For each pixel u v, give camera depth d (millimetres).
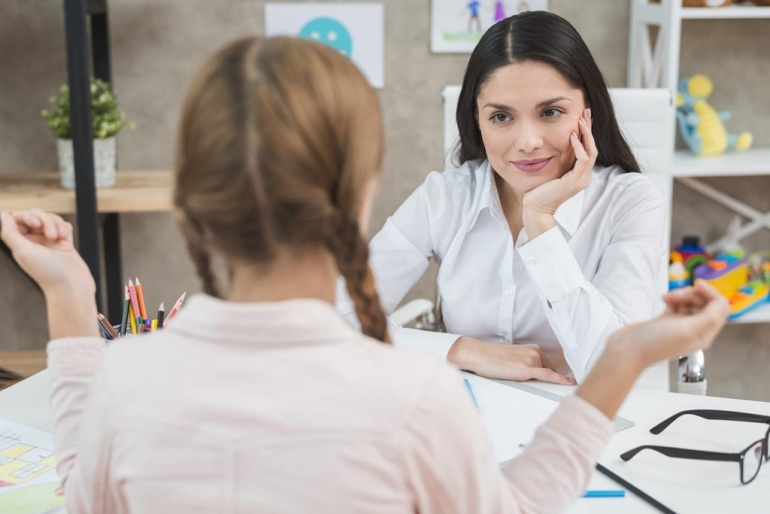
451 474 641
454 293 1727
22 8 2746
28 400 1396
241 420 623
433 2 2797
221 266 706
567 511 1055
